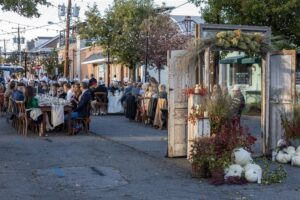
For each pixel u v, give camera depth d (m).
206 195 8.11
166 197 7.99
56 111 15.73
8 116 20.58
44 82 28.42
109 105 24.14
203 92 10.28
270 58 11.54
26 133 15.91
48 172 9.94
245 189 8.52
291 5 17.72
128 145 13.67
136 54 31.62
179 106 11.45
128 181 9.16
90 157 11.69
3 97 25.03
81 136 15.73
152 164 10.80
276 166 10.45
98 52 48.78
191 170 9.96
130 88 23.72
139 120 20.69
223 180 8.88
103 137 15.47
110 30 32.94
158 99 18.02
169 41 30.44
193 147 9.41
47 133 16.41
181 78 11.33
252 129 17.47
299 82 21.94
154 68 33.78
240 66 26.34
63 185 8.85
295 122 11.05
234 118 10.00
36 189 8.58
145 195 8.11
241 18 18.64
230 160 9.04
